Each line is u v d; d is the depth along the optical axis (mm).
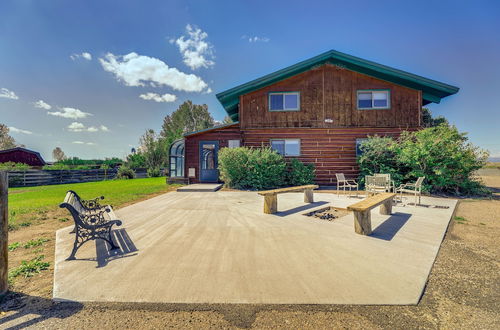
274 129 13016
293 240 4113
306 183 12156
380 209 6016
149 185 15430
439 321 2039
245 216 5941
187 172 14305
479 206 7168
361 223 4383
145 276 2846
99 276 2861
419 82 11727
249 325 2004
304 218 5711
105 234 4191
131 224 5238
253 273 2898
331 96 12719
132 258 3391
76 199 4848
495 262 3232
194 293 2465
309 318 2086
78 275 2895
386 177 8117
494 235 4395
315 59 12406
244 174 11820
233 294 2439
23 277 2924
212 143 14109
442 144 9250
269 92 13031
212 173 14125
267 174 11492
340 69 12664
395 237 4246
